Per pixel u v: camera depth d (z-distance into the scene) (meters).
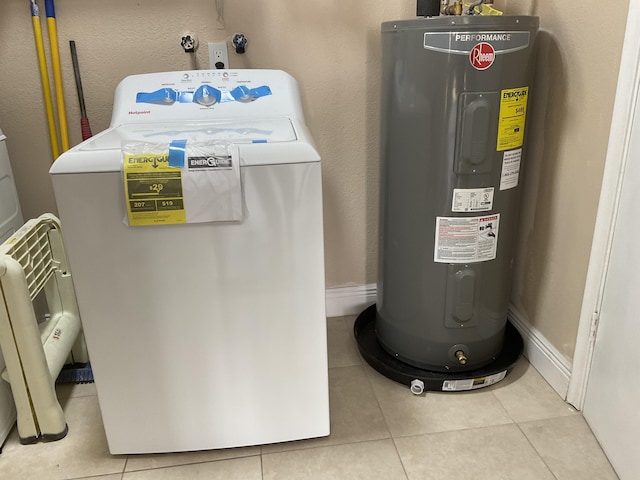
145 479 1.31
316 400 1.36
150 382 1.29
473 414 1.51
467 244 1.47
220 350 1.26
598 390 1.38
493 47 1.29
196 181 1.10
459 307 1.53
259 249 1.18
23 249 1.41
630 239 1.21
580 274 1.43
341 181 1.89
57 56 1.61
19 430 1.41
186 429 1.35
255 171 1.12
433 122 1.38
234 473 1.32
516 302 1.83
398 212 1.54
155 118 1.46
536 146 1.61
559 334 1.57
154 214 1.11
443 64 1.32
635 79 1.17
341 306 2.05
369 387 1.64
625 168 1.22
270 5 1.67
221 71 1.55
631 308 1.22
